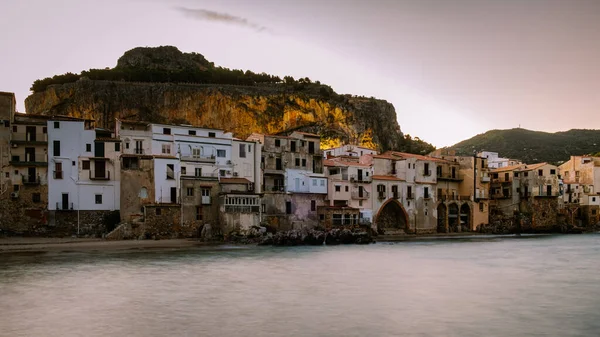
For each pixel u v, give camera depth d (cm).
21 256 6881
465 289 4575
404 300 4062
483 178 13788
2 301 3906
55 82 19888
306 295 4238
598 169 16525
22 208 8831
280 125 19900
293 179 10831
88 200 9131
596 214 16200
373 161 12262
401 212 12406
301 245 9019
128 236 8688
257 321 3353
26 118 9381
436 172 13162
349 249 8431
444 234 12481
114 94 18500
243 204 9381
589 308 3816
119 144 9388
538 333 3144
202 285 4669
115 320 3353
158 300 3978
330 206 10875
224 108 19350
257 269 5766
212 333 3061
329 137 19975
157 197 9075
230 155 10238
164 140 9712
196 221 9256
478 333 3136
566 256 7412
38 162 8944
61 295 4147
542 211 14375
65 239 8544
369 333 3106
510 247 8981
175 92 19212
